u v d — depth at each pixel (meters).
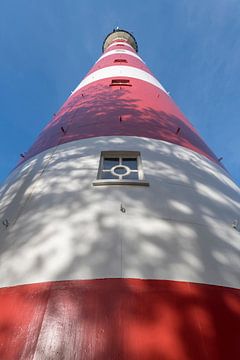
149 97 13.17
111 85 14.26
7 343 4.42
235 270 5.61
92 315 4.60
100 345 4.26
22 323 4.64
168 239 5.79
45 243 5.82
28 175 8.37
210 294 5.02
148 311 4.64
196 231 6.11
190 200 6.92
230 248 6.05
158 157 8.27
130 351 4.18
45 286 5.07
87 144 8.80
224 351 4.29
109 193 6.73
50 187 7.27
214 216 6.73
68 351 4.24
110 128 9.61
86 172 7.52
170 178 7.47
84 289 4.95
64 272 5.23
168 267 5.29
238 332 4.56
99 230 5.88
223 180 8.77
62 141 9.46
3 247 6.07
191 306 4.77
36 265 5.46
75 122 10.63
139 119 10.38
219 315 4.73
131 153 8.32
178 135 10.16
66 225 6.09
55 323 4.56
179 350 4.22
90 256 5.42
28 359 4.21
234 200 7.92
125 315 4.58
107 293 4.87
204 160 9.34
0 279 5.39
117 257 5.37
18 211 6.95
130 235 5.77
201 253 5.66
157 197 6.72
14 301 4.97
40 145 10.21
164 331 4.41
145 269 5.21
